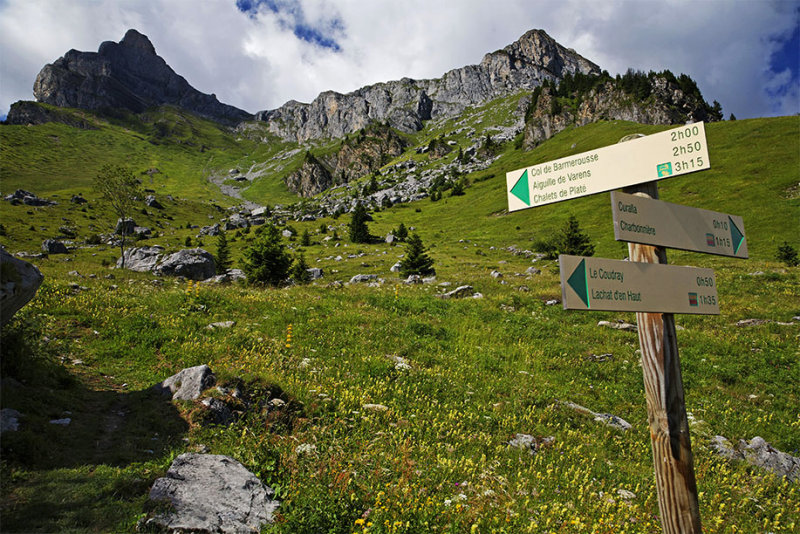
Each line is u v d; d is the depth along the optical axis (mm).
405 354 15711
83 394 9203
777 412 13375
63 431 7434
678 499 3859
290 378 11164
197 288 19266
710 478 9375
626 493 8164
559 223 80062
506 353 17156
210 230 109375
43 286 15906
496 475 8117
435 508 6133
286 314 18234
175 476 6113
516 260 60875
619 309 3826
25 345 8852
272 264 42562
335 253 73812
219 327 15000
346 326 17812
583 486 8203
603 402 13586
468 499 6875
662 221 4285
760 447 10766
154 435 7863
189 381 9359
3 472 5910
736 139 84000
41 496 5621
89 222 107125
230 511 5648
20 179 191750
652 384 4125
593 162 4566
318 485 6148
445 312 23266
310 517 5477
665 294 4188
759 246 50500
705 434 11625
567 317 23766
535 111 180375
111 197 61594
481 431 10312
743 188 66312
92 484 6078
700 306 4461
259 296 21484
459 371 14477
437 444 9125
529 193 5012
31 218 99812
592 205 83000
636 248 4441
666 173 4105
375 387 11898
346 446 8023
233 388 9398
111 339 12695
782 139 77688
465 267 53219
